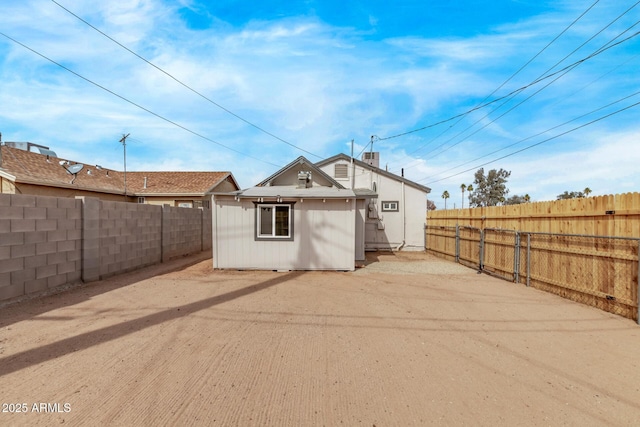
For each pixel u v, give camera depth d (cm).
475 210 1077
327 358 369
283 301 621
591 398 290
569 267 642
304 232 990
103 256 806
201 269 986
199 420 252
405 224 1673
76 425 243
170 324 473
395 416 262
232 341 414
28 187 1328
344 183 1689
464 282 823
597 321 505
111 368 334
